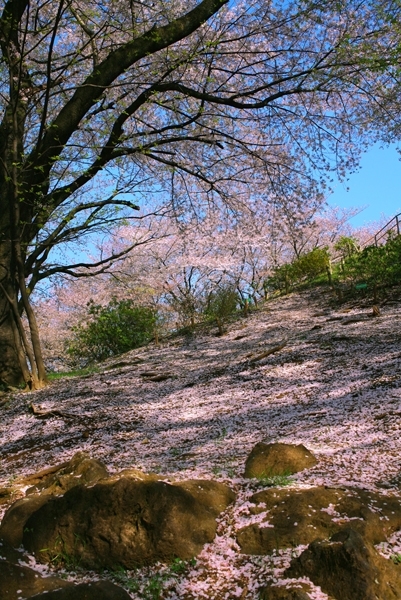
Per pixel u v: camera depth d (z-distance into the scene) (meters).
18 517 3.40
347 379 7.40
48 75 10.10
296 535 2.92
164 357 12.95
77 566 3.00
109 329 16.78
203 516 3.17
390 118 12.95
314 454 4.33
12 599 2.52
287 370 8.85
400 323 10.84
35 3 12.44
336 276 19.66
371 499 3.19
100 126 12.80
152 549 2.95
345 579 2.51
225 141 13.16
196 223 15.62
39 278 12.48
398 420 5.02
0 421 8.55
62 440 6.86
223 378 9.29
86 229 11.84
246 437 5.55
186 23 11.35
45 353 21.64
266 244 19.83
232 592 2.64
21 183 10.25
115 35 12.32
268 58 13.19
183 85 12.48
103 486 3.18
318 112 13.81
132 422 7.25
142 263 20.77
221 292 17.59
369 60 10.67
